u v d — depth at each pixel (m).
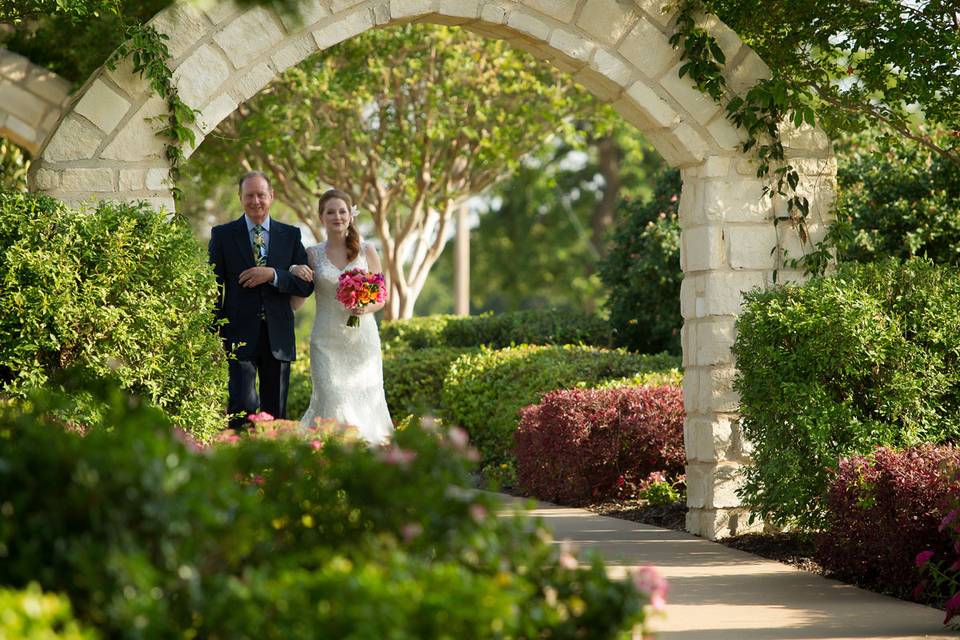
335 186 26.33
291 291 12.24
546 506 15.19
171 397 10.22
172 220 10.71
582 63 12.08
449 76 24.36
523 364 18.45
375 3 11.34
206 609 4.07
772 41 13.02
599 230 50.72
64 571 4.08
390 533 4.95
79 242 9.93
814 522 10.65
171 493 4.15
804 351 10.70
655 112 12.20
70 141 10.67
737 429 12.30
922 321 10.95
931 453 9.41
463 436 5.34
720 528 12.17
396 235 26.59
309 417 12.80
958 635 7.73
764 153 12.40
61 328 9.65
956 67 12.16
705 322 12.36
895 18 12.24
